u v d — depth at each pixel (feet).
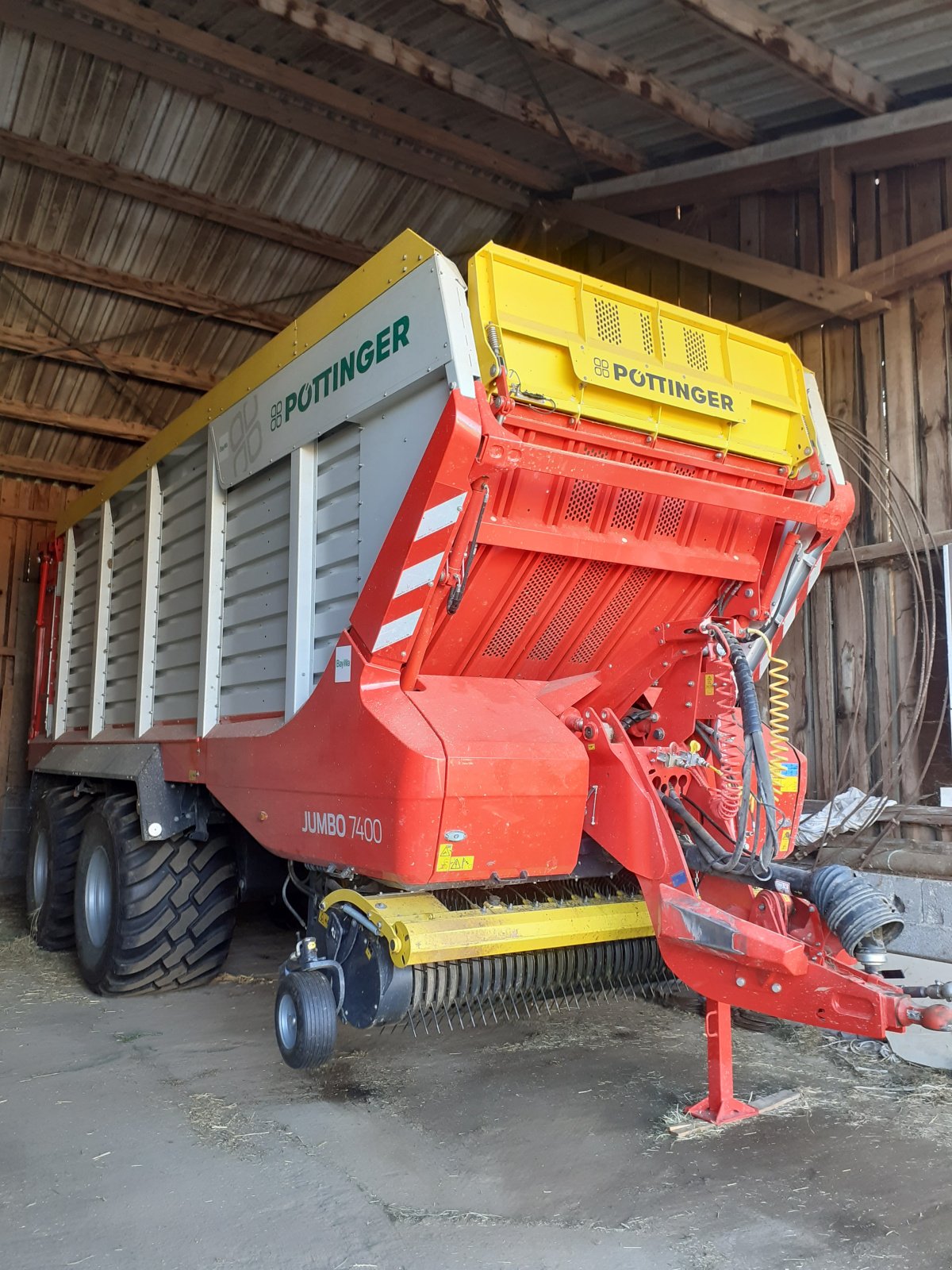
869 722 18.56
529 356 9.77
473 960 10.09
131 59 19.27
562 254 26.73
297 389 11.86
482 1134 9.95
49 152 20.99
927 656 17.38
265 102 20.75
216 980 16.48
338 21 18.17
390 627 9.61
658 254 23.66
